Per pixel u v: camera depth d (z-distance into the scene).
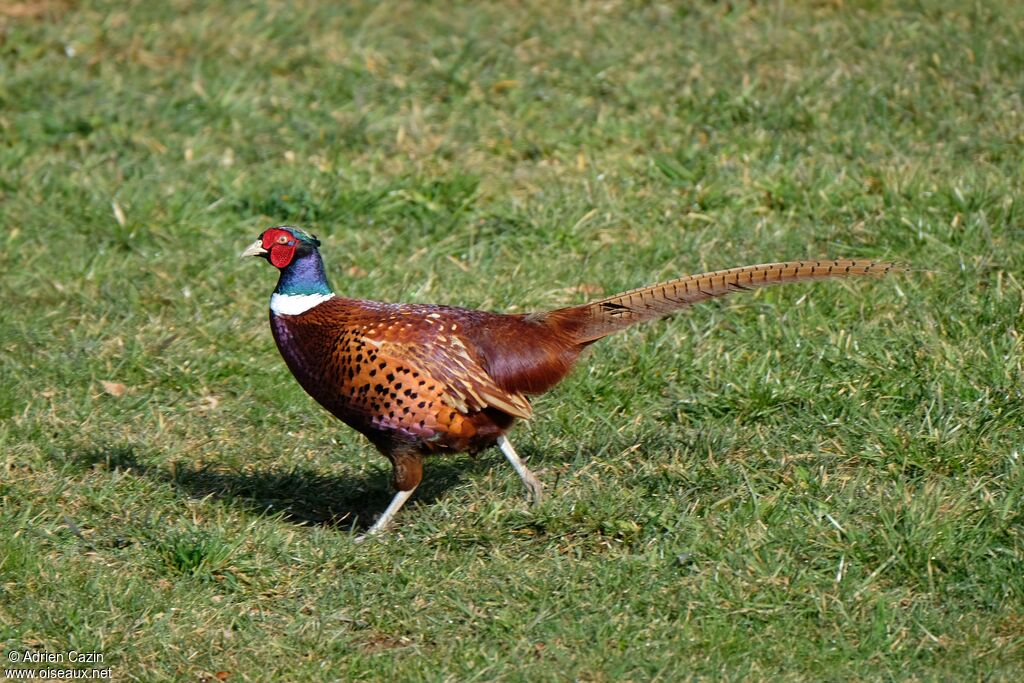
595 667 10.51
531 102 21.50
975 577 11.30
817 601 11.11
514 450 13.40
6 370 15.45
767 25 22.73
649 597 11.30
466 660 10.66
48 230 18.70
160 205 19.00
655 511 12.42
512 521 12.50
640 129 20.36
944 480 12.71
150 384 15.52
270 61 22.94
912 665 10.51
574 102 21.45
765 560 11.58
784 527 11.98
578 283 16.91
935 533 11.59
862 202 17.95
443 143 20.50
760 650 10.69
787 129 20.20
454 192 19.05
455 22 23.80
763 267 12.36
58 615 11.16
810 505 12.40
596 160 19.83
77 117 21.28
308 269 12.37
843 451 13.43
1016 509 12.04
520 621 11.16
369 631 11.23
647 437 13.96
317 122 21.23
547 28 23.39
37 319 16.58
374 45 23.27
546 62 22.42
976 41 21.28
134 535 12.36
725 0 23.83
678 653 10.67
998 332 14.95
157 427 14.59
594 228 18.16
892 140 19.58
